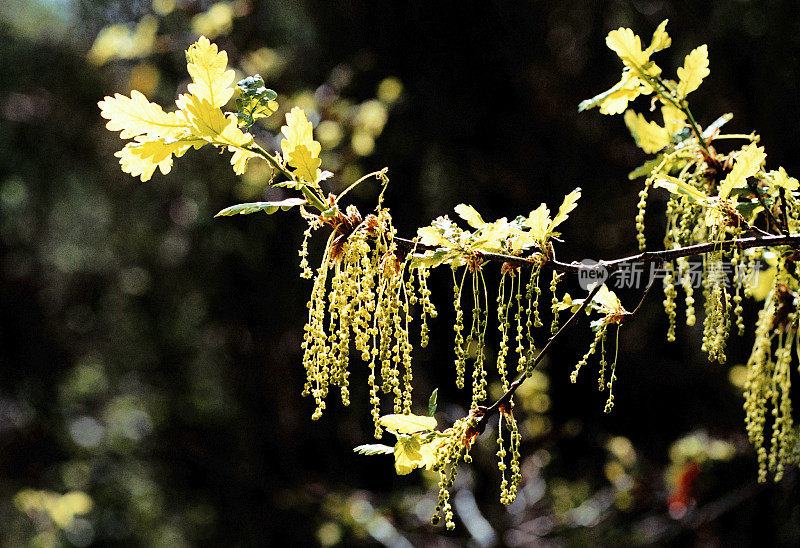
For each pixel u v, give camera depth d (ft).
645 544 17.84
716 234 6.12
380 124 17.66
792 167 16.05
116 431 28.91
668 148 6.79
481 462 20.15
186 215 21.99
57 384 29.40
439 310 18.56
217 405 24.39
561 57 18.51
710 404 18.78
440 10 18.24
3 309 28.43
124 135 5.06
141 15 22.95
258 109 5.15
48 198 27.12
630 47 6.21
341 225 5.21
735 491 16.66
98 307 28.53
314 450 22.52
